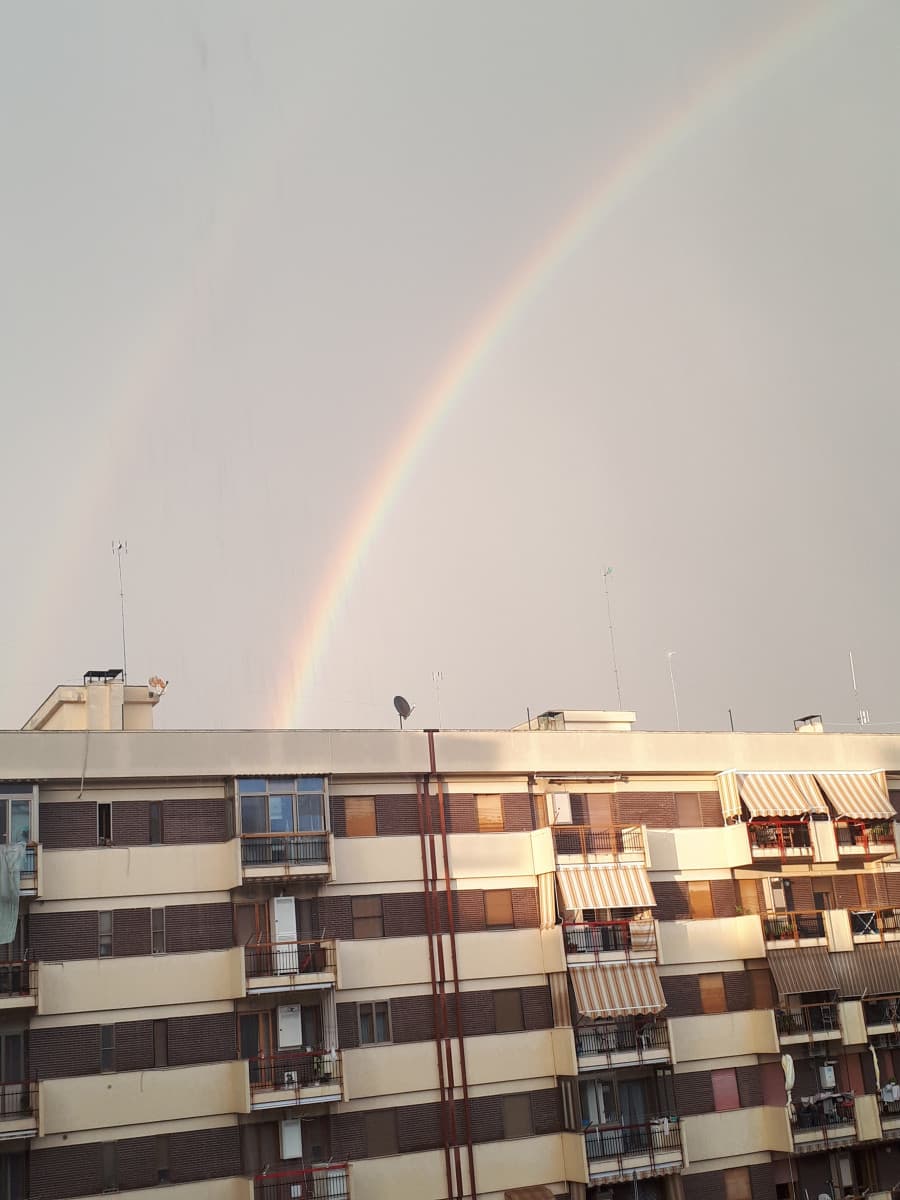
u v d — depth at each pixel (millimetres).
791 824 62094
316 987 50750
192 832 52188
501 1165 52406
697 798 62094
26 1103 46500
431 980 53844
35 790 49719
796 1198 57594
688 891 60312
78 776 50688
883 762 66188
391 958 53500
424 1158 51344
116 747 51594
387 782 56000
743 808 61125
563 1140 53875
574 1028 54344
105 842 50844
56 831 50156
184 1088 48906
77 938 49281
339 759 54906
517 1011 55156
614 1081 55688
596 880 56688
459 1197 51219
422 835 55594
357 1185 49719
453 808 56875
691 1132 56188
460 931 55188
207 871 51812
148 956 50000
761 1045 58688
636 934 57031
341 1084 50031
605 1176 52688
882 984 61500
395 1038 52656
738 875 61469
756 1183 56969
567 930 55531
